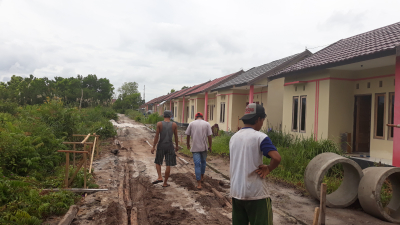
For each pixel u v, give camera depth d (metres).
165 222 4.34
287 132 12.16
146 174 7.82
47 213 4.40
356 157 8.84
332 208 5.35
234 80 19.14
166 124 6.56
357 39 11.30
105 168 8.28
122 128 22.94
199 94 26.17
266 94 16.48
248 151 2.69
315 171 5.59
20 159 6.36
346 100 9.96
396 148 6.91
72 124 10.52
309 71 10.01
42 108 11.02
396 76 6.93
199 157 6.48
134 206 5.12
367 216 4.96
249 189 2.65
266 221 2.65
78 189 5.72
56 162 7.74
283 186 6.84
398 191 5.46
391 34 9.17
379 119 9.04
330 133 9.82
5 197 4.43
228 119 18.98
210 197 5.66
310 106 10.76
